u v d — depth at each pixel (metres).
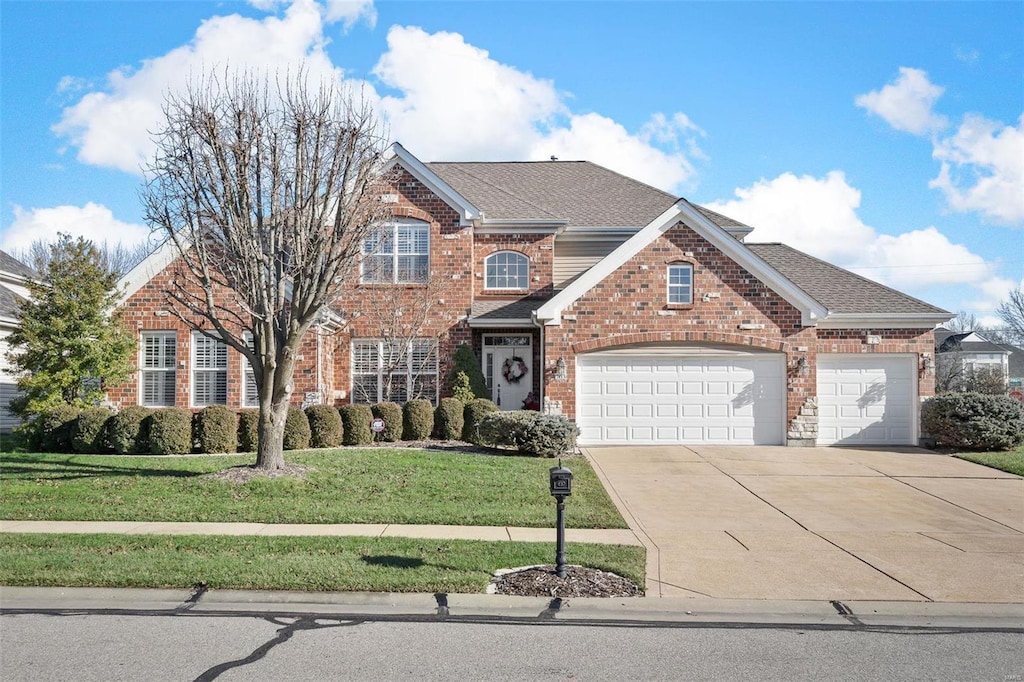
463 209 23.69
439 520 12.16
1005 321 58.53
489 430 18.59
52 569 9.12
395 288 23.25
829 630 7.88
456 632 7.62
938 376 46.53
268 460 14.98
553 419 18.23
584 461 17.88
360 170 14.92
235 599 8.58
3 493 13.80
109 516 12.30
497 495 13.99
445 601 8.52
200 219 14.51
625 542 11.15
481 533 11.47
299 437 18.80
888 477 16.88
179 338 21.91
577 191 28.42
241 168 14.05
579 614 8.29
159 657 6.82
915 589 9.11
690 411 21.06
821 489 15.53
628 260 21.16
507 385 24.30
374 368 23.50
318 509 12.75
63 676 6.36
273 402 15.23
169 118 14.38
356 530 11.55
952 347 52.56
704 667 6.73
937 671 6.70
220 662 6.71
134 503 13.12
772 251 25.17
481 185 26.94
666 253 21.11
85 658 6.79
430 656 6.92
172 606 8.38
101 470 15.98
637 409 21.06
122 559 9.60
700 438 21.03
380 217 16.20
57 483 14.65
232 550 10.15
